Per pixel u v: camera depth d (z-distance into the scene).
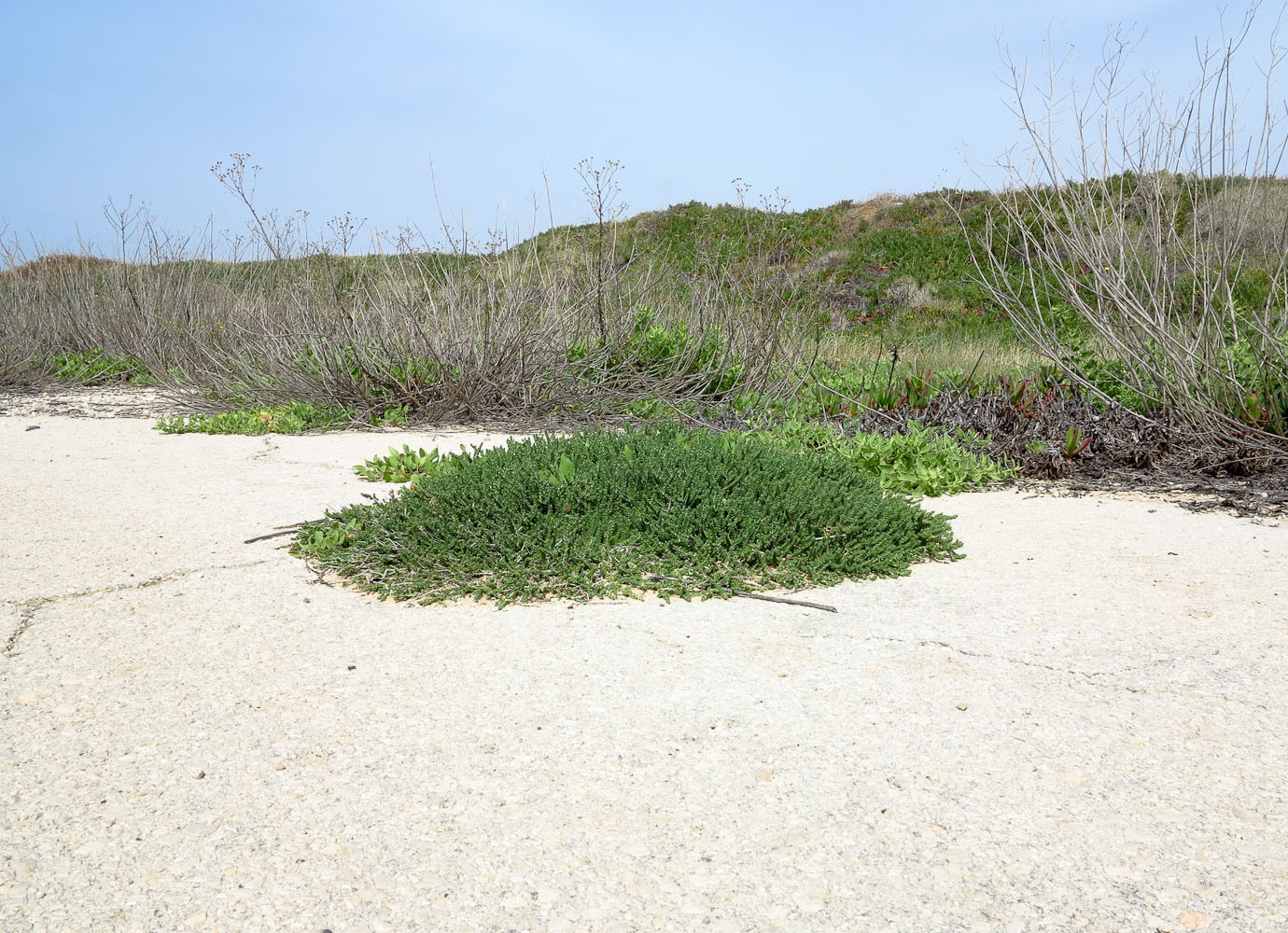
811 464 4.95
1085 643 3.10
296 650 3.05
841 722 2.52
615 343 9.72
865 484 4.77
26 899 1.76
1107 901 1.76
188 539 4.45
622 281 10.24
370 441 7.82
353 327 9.52
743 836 1.98
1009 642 3.11
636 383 9.50
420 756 2.33
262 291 11.82
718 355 9.56
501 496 4.15
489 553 3.80
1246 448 6.11
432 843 1.95
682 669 2.89
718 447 5.05
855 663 2.93
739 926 1.70
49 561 4.08
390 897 1.78
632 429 5.73
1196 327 6.75
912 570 3.99
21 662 2.93
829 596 3.61
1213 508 5.25
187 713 2.58
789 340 9.66
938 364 11.83
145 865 1.87
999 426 7.02
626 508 4.14
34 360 13.07
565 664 2.93
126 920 1.71
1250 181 6.46
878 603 3.53
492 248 9.65
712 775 2.24
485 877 1.84
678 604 3.53
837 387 8.71
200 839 1.96
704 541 3.92
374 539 4.04
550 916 1.73
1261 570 3.97
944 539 4.30
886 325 16.69
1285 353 6.43
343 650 3.05
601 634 3.21
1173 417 6.66
